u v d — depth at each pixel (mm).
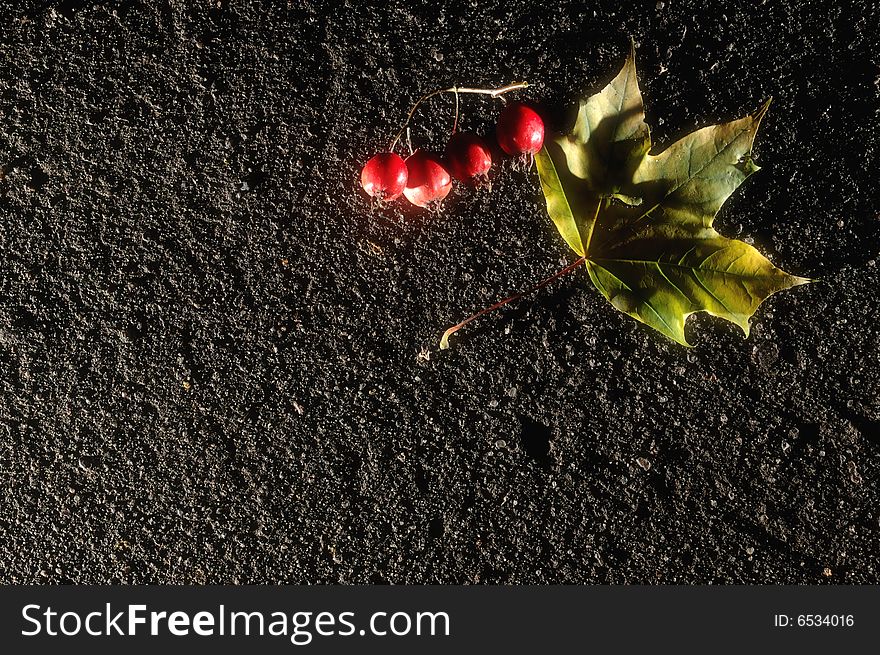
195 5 528
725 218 524
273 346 534
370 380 533
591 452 531
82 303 535
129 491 540
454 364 532
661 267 499
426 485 535
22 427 539
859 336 523
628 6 522
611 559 533
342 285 532
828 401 525
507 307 529
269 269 532
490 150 526
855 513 527
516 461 533
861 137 520
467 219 528
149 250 534
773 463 528
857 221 521
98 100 531
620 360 529
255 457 537
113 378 537
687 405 528
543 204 526
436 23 525
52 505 540
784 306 525
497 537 535
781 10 520
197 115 530
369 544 538
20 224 534
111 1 529
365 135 528
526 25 524
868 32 519
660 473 530
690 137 491
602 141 494
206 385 536
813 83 520
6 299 536
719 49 521
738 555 530
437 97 526
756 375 526
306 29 527
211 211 532
